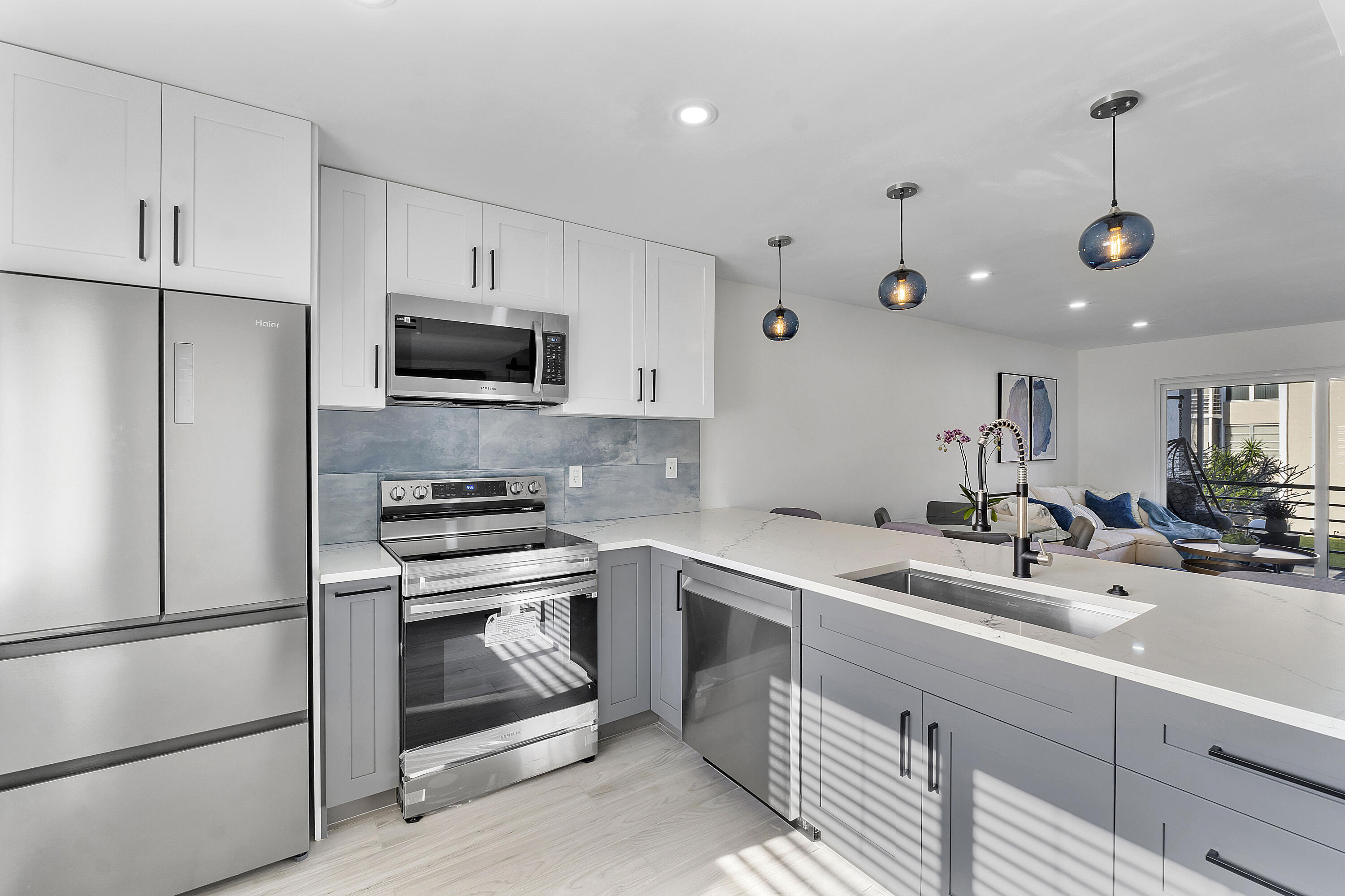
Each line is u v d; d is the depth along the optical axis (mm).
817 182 2359
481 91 1742
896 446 4891
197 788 1692
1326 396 5277
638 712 2682
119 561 1572
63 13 1395
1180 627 1373
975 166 2223
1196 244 3082
